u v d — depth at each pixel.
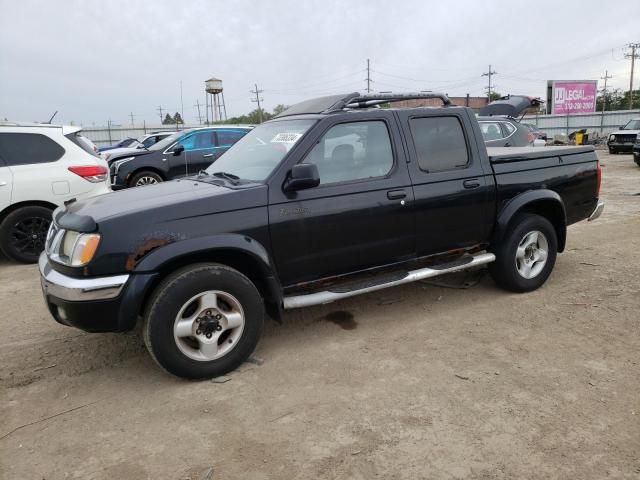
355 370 3.54
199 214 3.40
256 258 3.49
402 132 4.18
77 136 7.27
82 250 3.19
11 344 4.16
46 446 2.81
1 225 6.60
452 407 3.06
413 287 5.22
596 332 4.04
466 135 4.51
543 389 3.22
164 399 3.25
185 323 3.31
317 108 4.19
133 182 11.12
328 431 2.86
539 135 21.62
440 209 4.30
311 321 4.44
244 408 3.12
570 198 5.17
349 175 3.95
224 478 2.52
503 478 2.46
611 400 3.08
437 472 2.51
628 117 39.44
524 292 4.93
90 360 3.84
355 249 3.96
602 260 6.03
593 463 2.54
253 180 3.77
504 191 4.65
